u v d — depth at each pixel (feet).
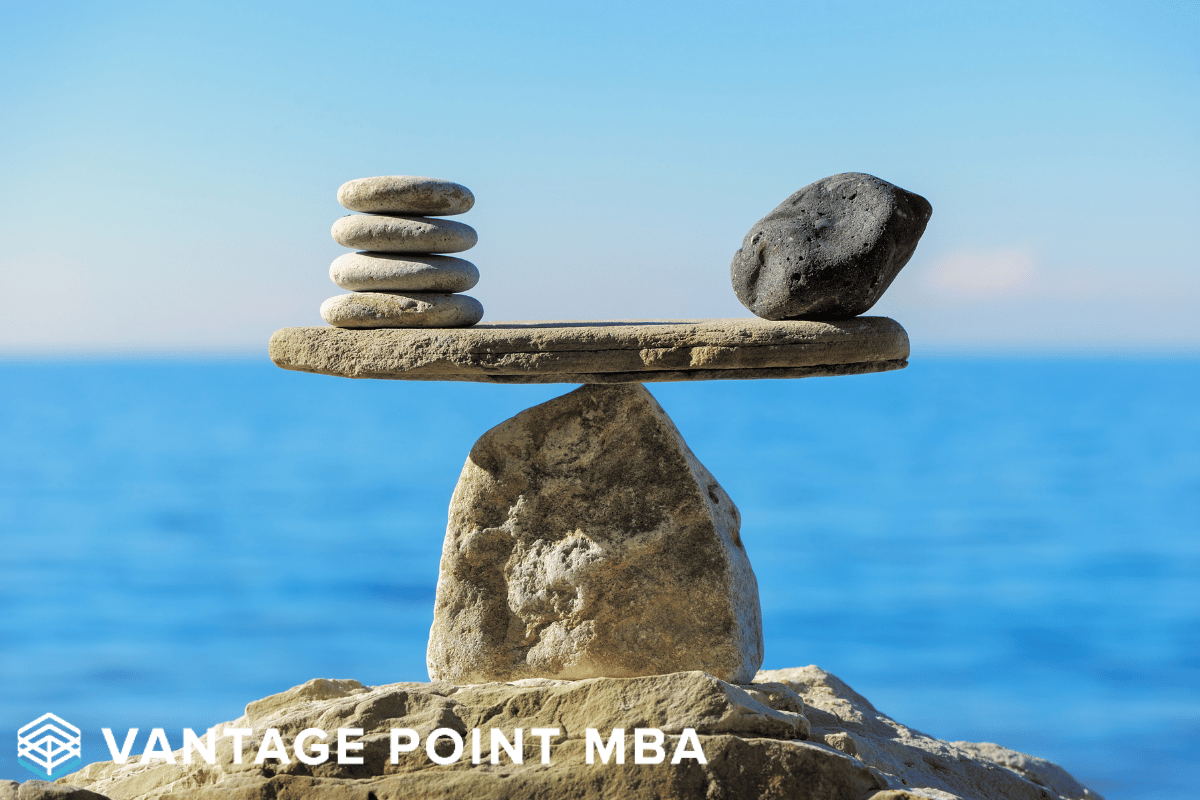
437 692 3.40
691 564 3.59
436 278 3.57
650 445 3.61
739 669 3.58
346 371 3.55
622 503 3.60
